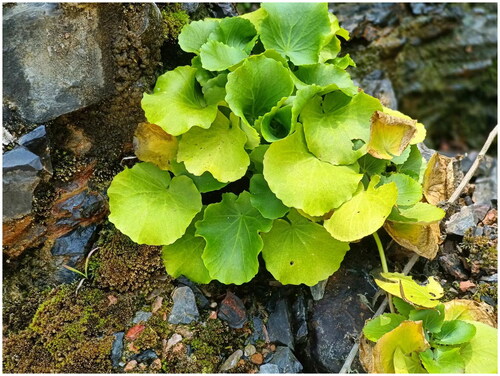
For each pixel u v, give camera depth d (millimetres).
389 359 253
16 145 291
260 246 274
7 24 285
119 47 302
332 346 294
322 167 273
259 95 286
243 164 275
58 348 288
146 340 291
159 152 301
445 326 266
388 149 271
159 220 282
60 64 291
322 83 300
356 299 309
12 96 290
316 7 309
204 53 283
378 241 303
